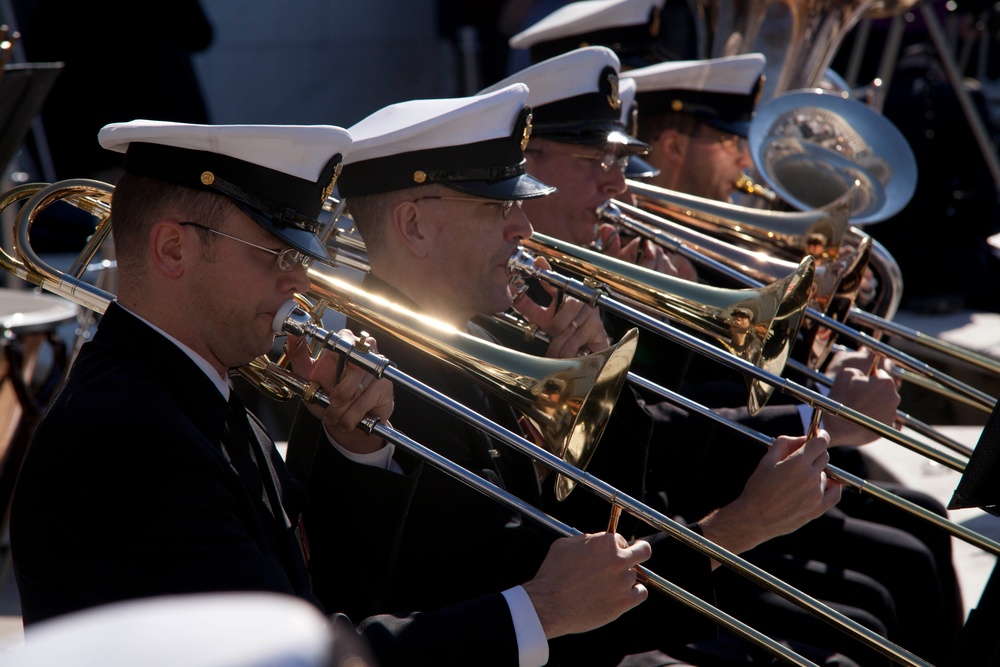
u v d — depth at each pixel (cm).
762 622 608
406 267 478
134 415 316
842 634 593
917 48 1630
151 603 85
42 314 738
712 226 736
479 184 469
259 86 1877
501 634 358
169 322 353
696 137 812
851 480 491
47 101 1227
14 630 620
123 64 1220
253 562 309
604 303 508
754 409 502
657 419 632
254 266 354
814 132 862
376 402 386
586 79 611
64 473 310
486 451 460
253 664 74
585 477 393
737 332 520
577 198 618
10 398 690
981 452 415
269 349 369
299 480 426
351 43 1903
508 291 495
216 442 345
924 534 741
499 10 1853
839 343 933
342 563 393
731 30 1071
